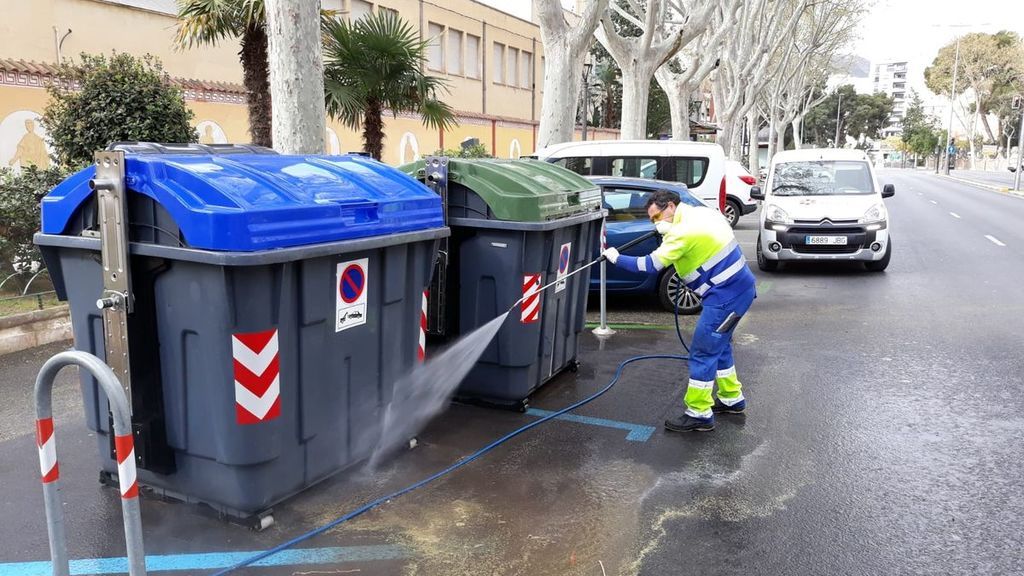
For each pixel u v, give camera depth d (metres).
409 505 4.22
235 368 3.58
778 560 3.68
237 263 3.33
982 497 4.36
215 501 3.91
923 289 11.10
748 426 5.52
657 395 6.22
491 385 5.73
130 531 2.88
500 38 32.53
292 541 3.79
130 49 15.54
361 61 11.16
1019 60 71.06
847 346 7.81
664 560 3.68
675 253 5.26
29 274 8.34
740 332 8.48
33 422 5.44
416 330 4.74
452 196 5.48
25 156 12.38
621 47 16.64
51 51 13.97
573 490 4.44
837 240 12.06
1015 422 5.57
